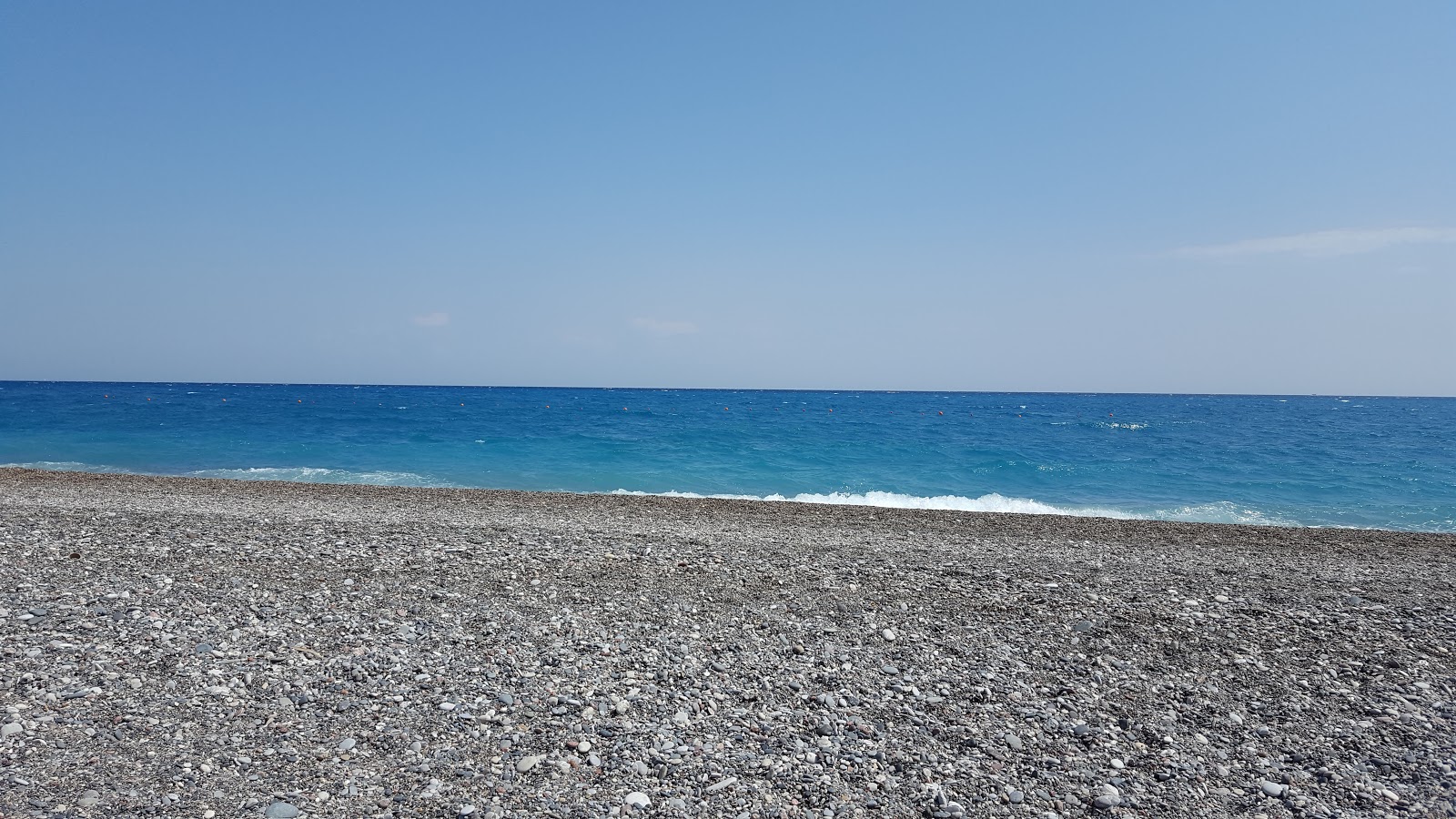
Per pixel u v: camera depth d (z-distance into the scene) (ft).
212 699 21.02
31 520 44.60
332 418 191.21
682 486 89.40
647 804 16.78
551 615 29.19
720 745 19.53
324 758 18.22
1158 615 30.91
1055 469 105.09
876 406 356.38
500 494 67.31
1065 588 34.88
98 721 19.44
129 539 39.40
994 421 211.00
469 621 28.22
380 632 26.68
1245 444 142.51
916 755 19.36
